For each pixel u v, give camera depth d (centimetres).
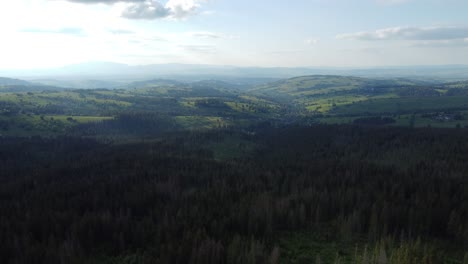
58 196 9688
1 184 12262
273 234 6500
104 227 6675
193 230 6244
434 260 5231
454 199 7394
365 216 6781
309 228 6794
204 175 12131
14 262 5438
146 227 6781
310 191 8381
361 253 5734
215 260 5169
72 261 5425
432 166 11344
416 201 7244
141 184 10694
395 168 11862
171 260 5344
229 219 6788
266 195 8375
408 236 6150
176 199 8894
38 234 6675
